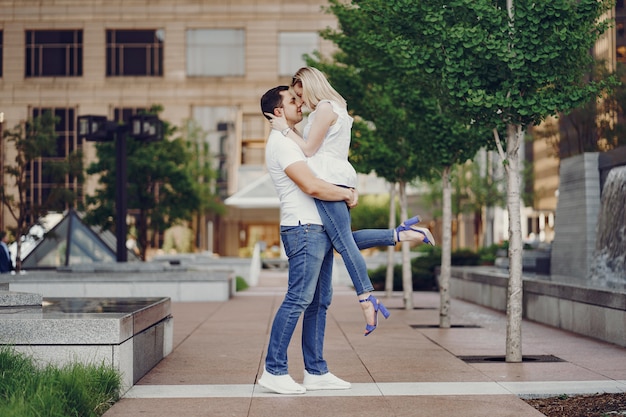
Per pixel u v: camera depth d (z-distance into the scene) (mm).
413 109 14555
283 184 7734
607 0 10180
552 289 14859
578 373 9047
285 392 7754
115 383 7371
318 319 8023
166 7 66312
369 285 7566
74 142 65000
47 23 65875
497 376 8828
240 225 68688
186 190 33812
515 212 10219
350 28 19219
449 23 10492
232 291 23953
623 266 17312
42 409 6000
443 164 14852
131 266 22984
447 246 14680
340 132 7648
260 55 66375
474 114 10484
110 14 66125
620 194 17688
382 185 40469
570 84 10531
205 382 8477
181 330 13930
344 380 8570
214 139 66062
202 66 66625
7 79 65688
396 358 10281
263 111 7793
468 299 22125
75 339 7520
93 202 32562
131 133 22250
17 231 28703
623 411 6934
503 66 10094
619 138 19031
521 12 9703
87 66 65938
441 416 6734
